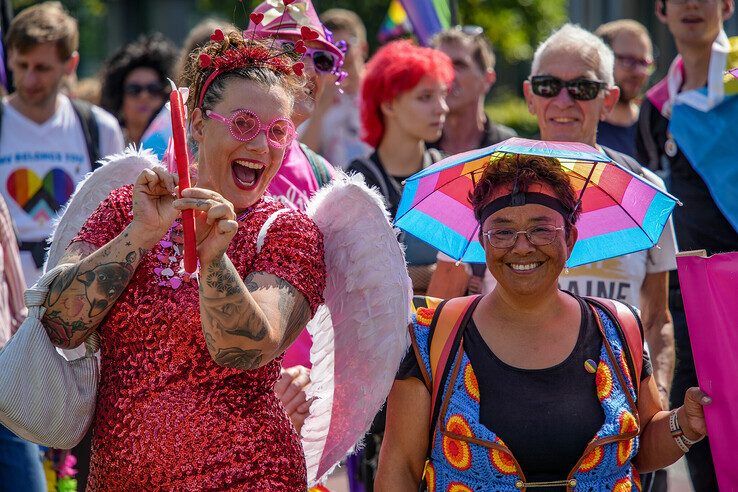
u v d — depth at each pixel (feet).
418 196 15.53
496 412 13.87
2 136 27.02
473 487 13.87
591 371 14.08
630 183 15.12
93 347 13.60
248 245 13.09
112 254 12.65
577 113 20.12
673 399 22.18
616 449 13.99
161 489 12.72
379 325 14.43
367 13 69.05
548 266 14.05
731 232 22.67
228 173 13.09
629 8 63.52
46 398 12.79
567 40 20.26
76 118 27.86
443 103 24.16
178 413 12.70
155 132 17.97
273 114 13.08
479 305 14.55
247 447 12.84
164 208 12.71
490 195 14.23
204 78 13.25
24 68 26.76
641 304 19.54
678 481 27.71
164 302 12.78
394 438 14.53
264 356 12.56
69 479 22.76
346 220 14.44
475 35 30.37
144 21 126.82
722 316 14.96
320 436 15.17
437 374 14.20
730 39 23.06
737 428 14.79
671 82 24.09
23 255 26.71
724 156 22.33
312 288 13.09
